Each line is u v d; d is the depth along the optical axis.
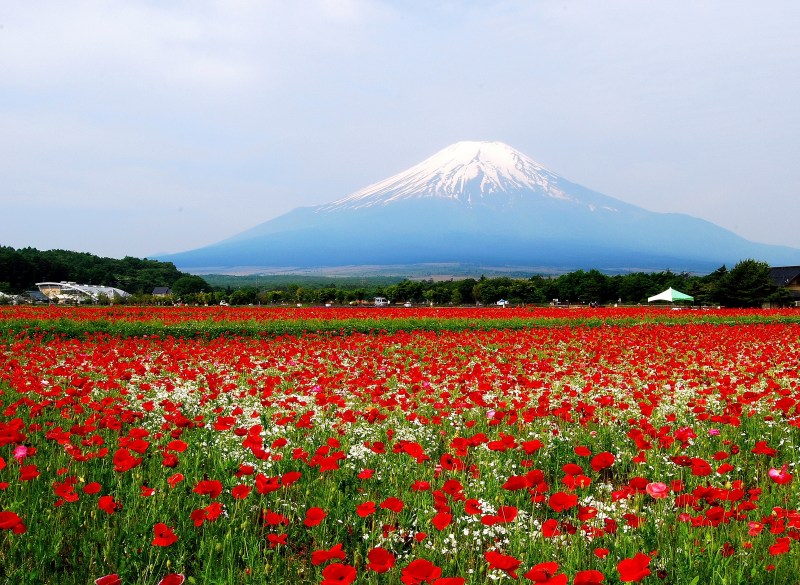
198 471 7.33
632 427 8.95
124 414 8.45
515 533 5.54
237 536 5.54
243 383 14.12
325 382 11.77
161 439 8.40
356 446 8.05
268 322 29.62
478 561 5.29
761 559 5.03
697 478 7.21
